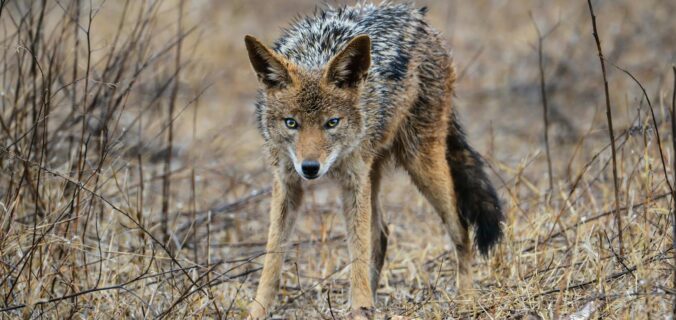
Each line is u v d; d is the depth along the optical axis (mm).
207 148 16547
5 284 8633
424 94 10828
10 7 18781
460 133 11609
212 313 9328
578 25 22969
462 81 21672
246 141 17750
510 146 17484
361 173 9852
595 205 11109
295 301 10336
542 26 23797
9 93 12242
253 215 13922
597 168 13523
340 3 13914
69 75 15016
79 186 9336
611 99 18438
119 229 11102
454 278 10906
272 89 9602
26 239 9438
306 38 10398
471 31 24562
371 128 9867
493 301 9094
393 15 10836
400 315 9125
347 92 9500
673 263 8367
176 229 12281
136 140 15016
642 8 23453
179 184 14891
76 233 9891
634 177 11016
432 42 11070
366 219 9844
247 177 15070
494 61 22703
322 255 11312
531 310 8508
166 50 12438
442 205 10938
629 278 8492
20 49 10977
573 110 19016
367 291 9609
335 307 10055
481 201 10922
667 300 7859
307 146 9250
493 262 10609
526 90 20672
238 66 22406
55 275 9156
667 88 17750
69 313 8656
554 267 9469
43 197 10461
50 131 12867
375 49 10156
